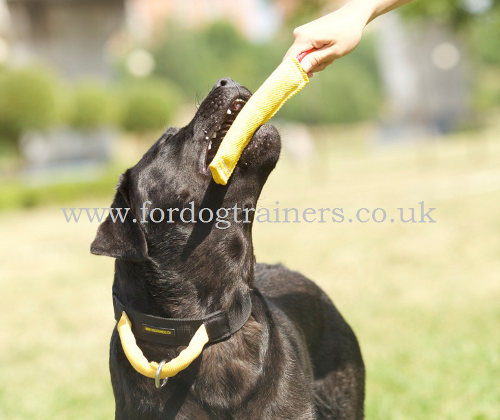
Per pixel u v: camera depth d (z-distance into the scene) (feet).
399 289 26.18
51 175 93.97
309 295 13.19
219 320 9.68
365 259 31.63
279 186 68.08
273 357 9.91
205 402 9.59
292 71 9.34
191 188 9.82
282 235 40.60
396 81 152.76
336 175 76.89
